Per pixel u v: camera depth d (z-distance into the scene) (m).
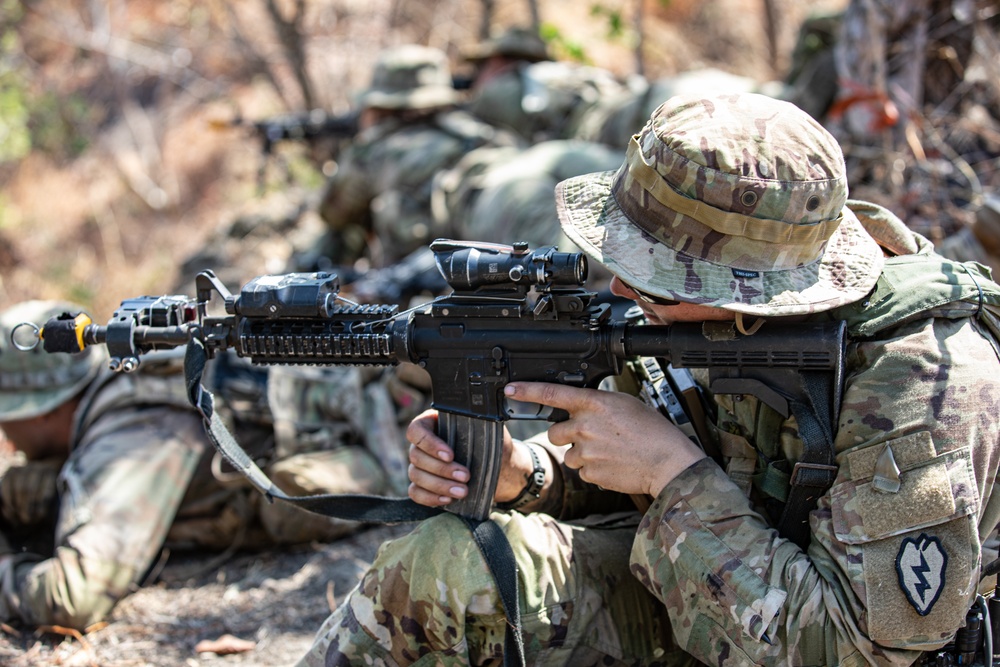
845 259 2.79
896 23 5.75
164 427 4.59
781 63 12.52
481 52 9.69
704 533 2.80
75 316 3.23
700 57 13.27
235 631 4.34
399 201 8.72
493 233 7.26
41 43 16.17
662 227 2.74
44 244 14.06
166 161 14.98
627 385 3.32
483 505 3.07
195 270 10.23
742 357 2.77
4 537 4.81
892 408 2.64
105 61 15.64
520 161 7.62
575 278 2.81
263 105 14.50
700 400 3.09
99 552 4.29
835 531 2.67
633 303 4.28
